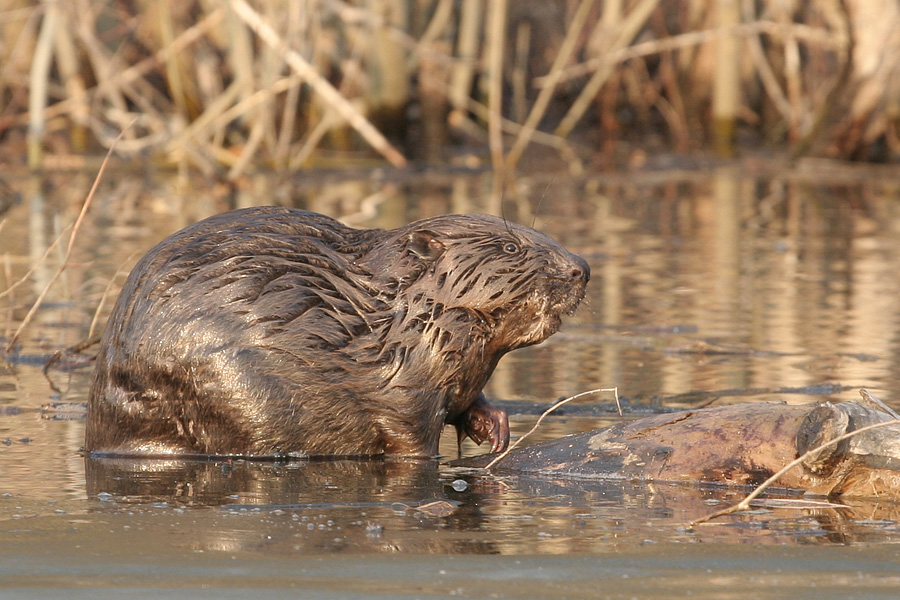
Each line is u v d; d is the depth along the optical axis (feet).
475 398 43.09
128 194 118.52
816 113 158.92
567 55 143.23
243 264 40.60
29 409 47.01
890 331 62.75
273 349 39.99
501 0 136.67
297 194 119.03
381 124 151.74
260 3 138.31
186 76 144.66
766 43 170.50
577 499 34.09
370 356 40.57
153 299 40.52
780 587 25.40
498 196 119.55
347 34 152.35
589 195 124.88
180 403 40.32
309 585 25.36
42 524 30.60
